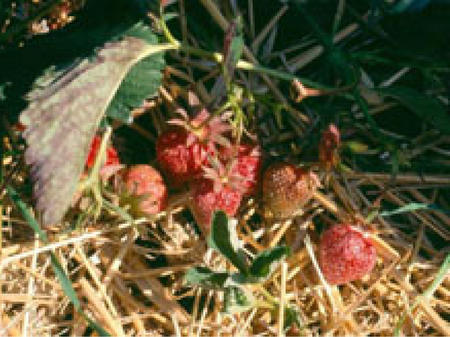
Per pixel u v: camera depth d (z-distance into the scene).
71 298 0.24
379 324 0.28
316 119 0.30
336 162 0.26
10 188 0.26
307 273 0.29
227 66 0.27
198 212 0.27
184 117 0.27
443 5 0.31
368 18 0.32
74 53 0.27
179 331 0.27
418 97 0.29
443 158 0.32
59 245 0.27
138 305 0.27
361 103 0.28
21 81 0.27
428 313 0.28
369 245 0.27
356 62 0.30
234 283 0.25
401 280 0.29
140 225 0.28
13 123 0.27
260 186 0.28
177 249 0.28
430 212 0.31
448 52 0.31
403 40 0.32
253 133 0.28
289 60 0.33
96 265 0.28
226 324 0.27
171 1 0.32
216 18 0.31
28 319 0.26
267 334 0.28
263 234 0.29
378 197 0.29
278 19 0.33
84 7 0.30
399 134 0.32
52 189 0.24
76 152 0.24
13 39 0.31
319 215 0.30
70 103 0.24
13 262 0.27
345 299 0.29
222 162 0.27
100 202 0.25
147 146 0.31
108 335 0.24
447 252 0.30
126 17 0.30
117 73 0.25
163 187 0.27
